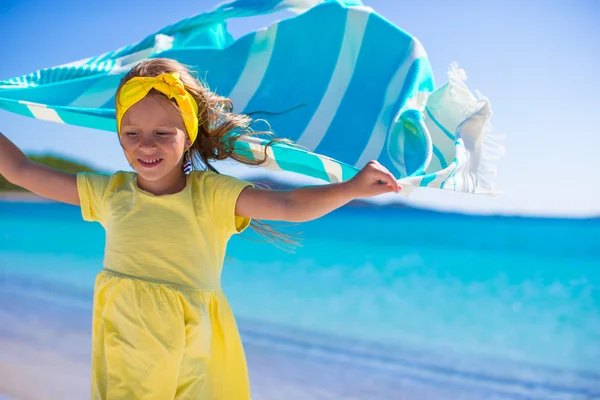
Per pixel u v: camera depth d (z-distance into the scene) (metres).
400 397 5.27
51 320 6.90
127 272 2.48
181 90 2.53
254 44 3.93
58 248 11.31
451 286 9.97
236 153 2.92
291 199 2.44
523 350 6.76
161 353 2.39
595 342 7.09
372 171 2.25
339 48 3.76
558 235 13.02
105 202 2.63
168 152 2.49
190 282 2.49
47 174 2.69
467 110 3.30
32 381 5.11
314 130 3.64
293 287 9.23
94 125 3.39
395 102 3.46
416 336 7.12
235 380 2.59
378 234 13.10
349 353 6.38
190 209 2.54
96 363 2.49
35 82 3.80
